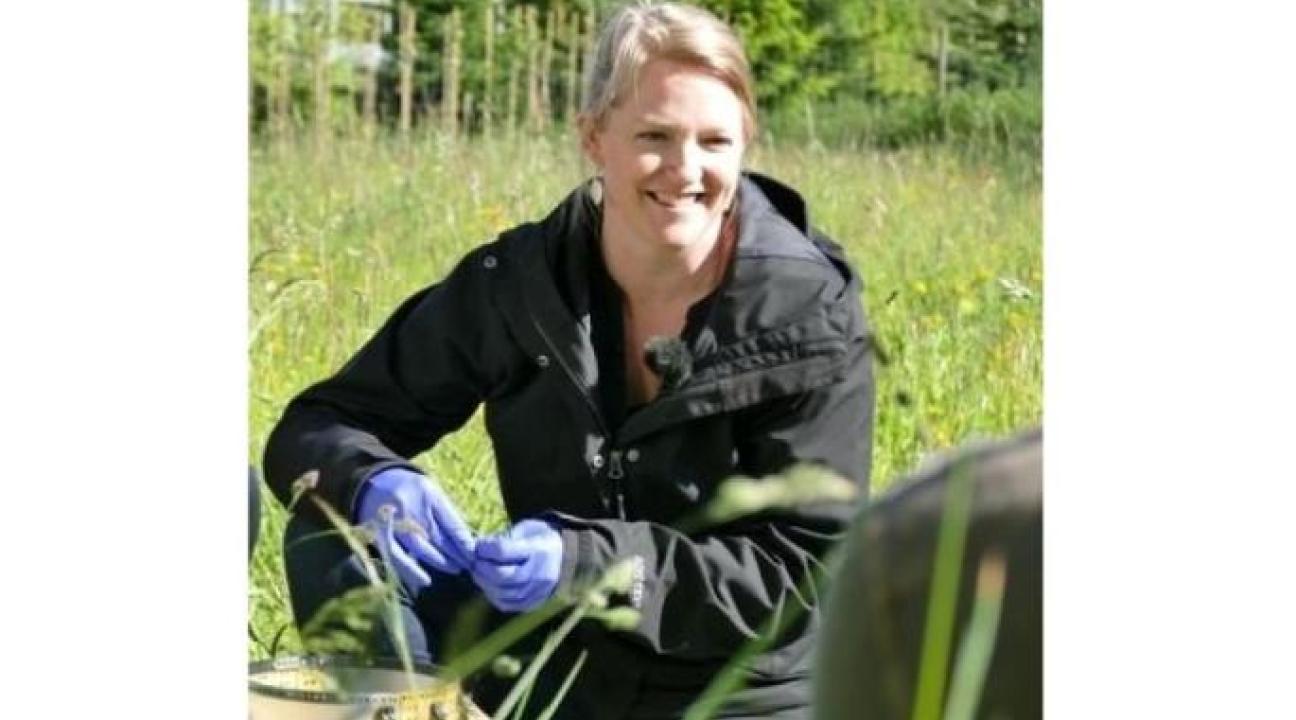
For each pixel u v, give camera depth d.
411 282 3.46
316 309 3.41
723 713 3.06
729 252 3.20
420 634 3.05
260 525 3.23
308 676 2.97
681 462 3.15
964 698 1.14
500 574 3.02
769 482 2.38
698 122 3.19
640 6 3.27
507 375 3.22
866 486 3.16
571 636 3.10
